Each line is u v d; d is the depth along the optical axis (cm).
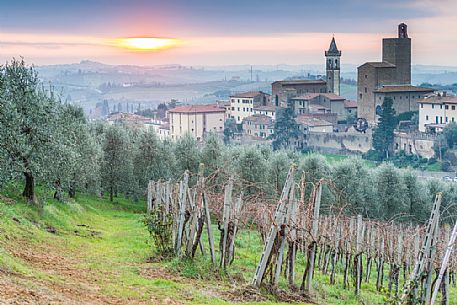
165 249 3981
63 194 7406
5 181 5616
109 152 10494
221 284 3238
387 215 11356
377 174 11556
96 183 9544
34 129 5891
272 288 3172
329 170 11556
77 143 8356
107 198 10788
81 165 8262
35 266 3080
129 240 5031
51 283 2614
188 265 3519
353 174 11281
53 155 6059
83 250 4219
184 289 2958
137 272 3366
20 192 6128
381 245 4941
